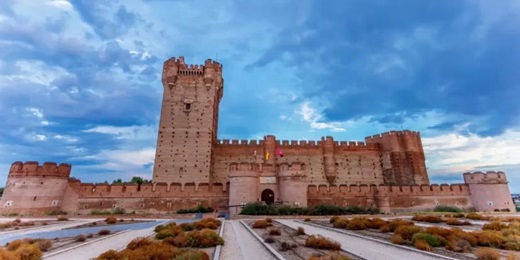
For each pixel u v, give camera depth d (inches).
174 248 483.8
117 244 594.9
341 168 2306.8
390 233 725.3
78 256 482.6
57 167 1589.6
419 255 460.8
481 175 1765.5
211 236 583.5
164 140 2044.8
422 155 2388.0
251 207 1332.4
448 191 1786.4
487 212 1536.7
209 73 2260.1
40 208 1482.5
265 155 2219.5
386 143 2405.3
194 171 1975.9
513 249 516.4
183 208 1583.4
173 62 2274.9
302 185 1508.4
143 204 1581.0
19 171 1514.5
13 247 516.7
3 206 1445.6
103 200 1574.8
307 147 2324.1
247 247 542.6
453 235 569.6
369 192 1729.8
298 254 465.7
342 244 569.9
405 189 1744.6
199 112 2159.2
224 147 2218.3
